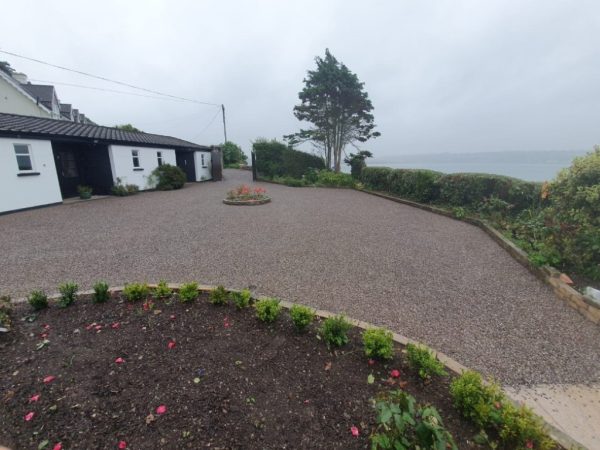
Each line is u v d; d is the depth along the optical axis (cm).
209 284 381
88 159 1223
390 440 145
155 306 295
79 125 1288
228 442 154
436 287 381
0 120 924
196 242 569
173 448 150
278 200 1144
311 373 204
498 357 248
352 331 263
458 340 270
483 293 366
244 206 990
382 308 325
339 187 1672
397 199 1138
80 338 238
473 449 151
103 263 454
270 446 152
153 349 225
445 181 920
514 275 423
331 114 2120
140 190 1345
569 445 161
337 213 888
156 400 178
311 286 379
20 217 785
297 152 1945
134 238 593
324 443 154
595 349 261
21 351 221
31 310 285
